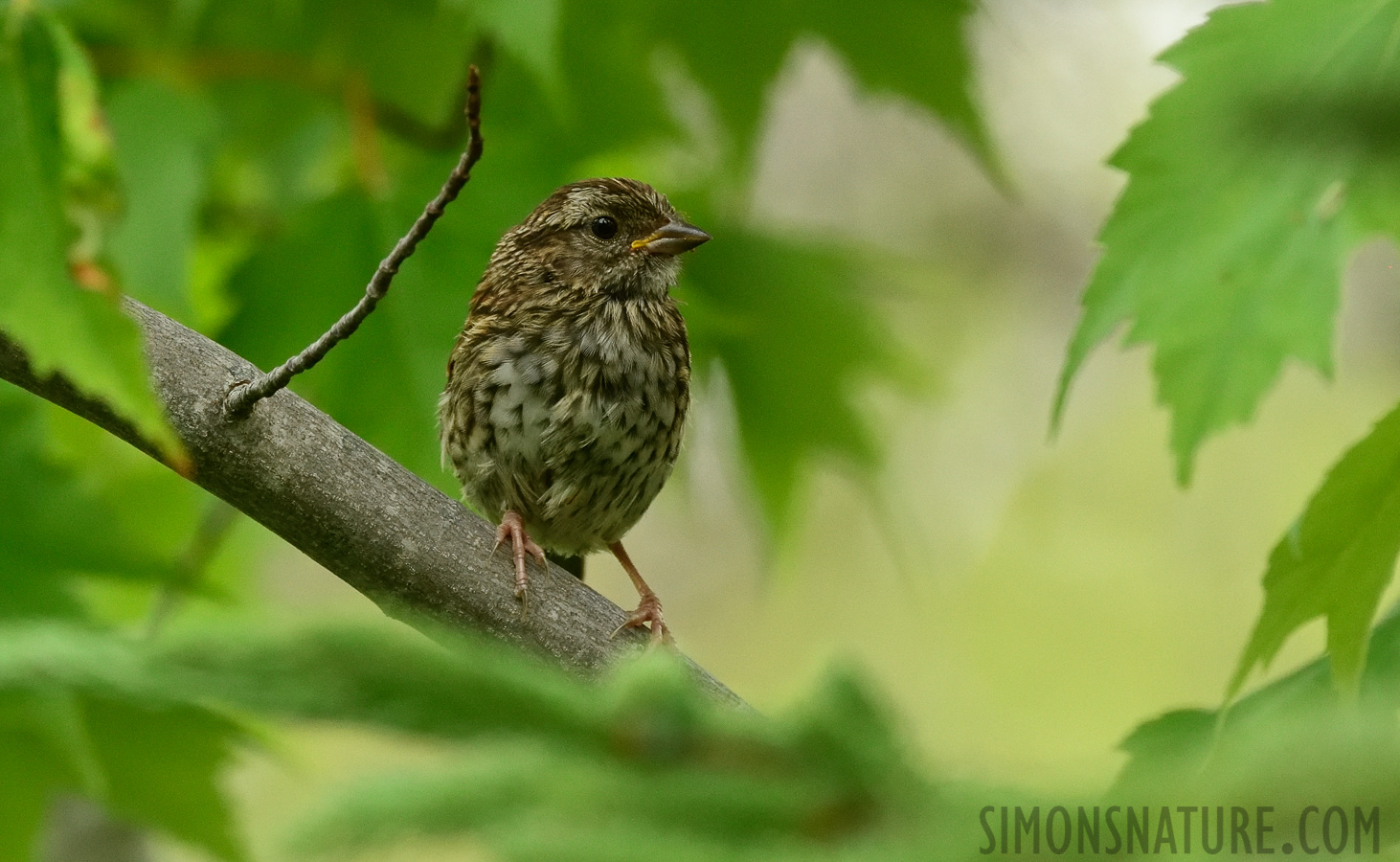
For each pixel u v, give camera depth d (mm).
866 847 2445
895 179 20031
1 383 8531
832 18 11125
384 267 6633
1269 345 5551
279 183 11648
